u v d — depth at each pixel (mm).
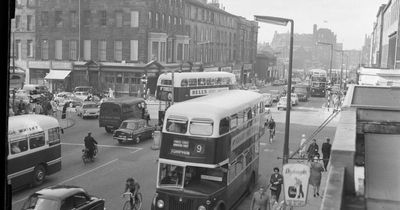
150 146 32438
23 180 20125
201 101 17859
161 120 38438
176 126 16141
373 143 7902
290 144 34781
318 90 86188
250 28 127125
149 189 21375
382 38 96812
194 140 15906
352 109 10141
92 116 46188
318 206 18094
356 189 6191
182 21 80875
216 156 15805
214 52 98812
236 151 18328
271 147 33469
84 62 70000
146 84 65750
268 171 26031
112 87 69688
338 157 6102
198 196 15547
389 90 13703
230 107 17797
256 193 16438
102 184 22078
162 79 38594
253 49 130500
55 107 49594
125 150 30844
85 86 68938
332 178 5645
